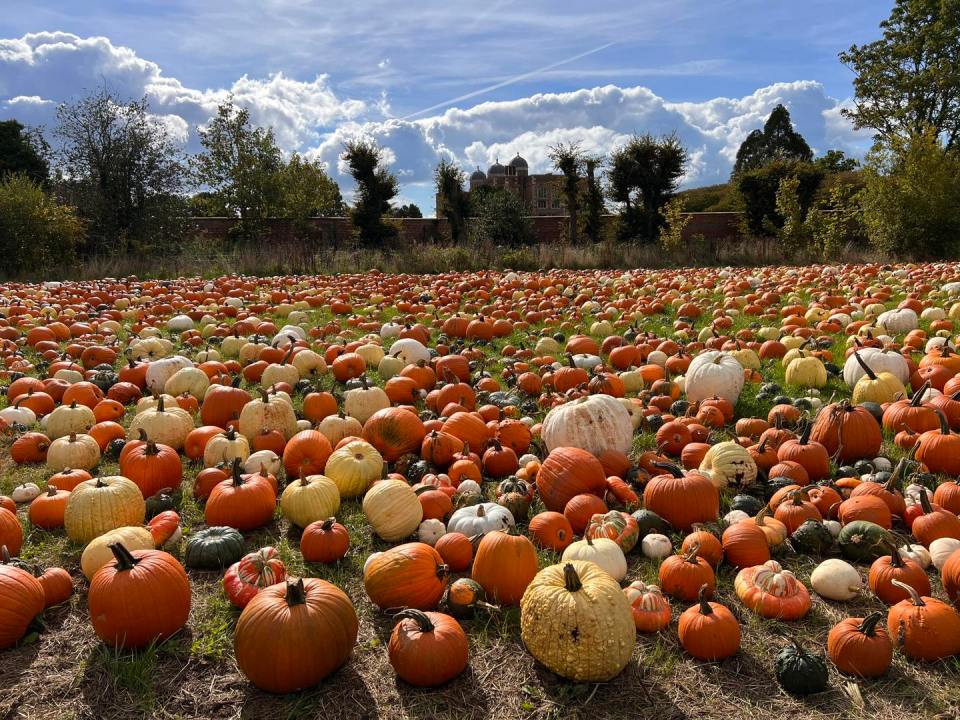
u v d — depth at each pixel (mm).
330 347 10188
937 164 26547
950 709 3203
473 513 4867
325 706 3350
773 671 3514
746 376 8609
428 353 10023
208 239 34438
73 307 15055
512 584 4098
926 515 4605
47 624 4016
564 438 6008
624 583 4352
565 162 34812
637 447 6574
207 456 6023
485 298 16859
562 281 19438
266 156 39938
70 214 27453
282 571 4176
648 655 3660
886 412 6680
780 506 4891
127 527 4586
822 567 4188
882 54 45062
